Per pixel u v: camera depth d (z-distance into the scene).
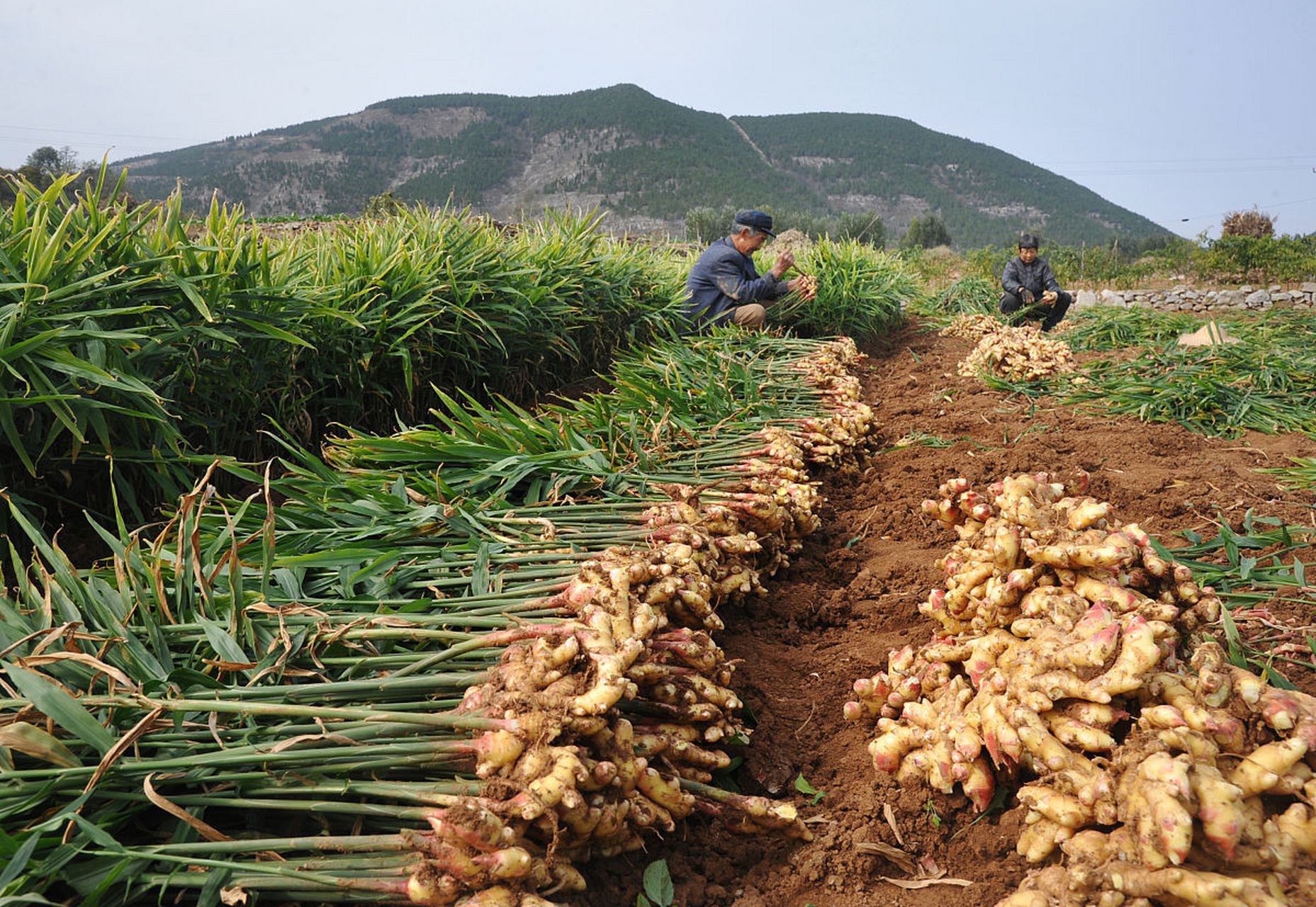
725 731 2.31
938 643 2.49
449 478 3.52
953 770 2.08
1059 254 22.61
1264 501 3.94
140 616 2.24
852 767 2.40
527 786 1.75
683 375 5.91
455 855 1.61
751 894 2.01
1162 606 2.04
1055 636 2.07
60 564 2.22
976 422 6.10
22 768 1.82
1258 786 1.66
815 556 3.90
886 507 4.35
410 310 5.57
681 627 2.67
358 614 2.39
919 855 2.09
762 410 5.26
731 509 3.38
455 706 2.01
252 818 1.83
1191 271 21.05
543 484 3.58
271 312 4.59
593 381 8.03
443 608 2.56
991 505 2.57
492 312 6.38
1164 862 1.62
